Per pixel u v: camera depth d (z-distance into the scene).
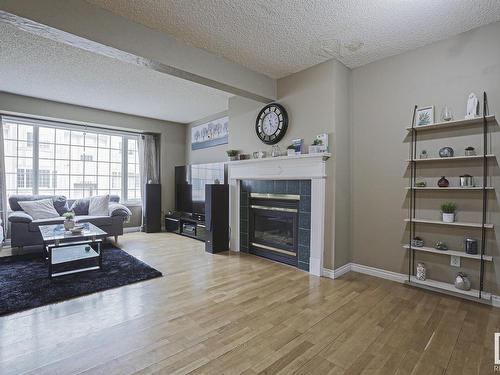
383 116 3.04
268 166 3.67
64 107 4.80
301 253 3.32
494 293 2.37
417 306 2.32
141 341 1.78
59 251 3.64
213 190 4.07
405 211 2.89
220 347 1.73
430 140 2.72
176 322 2.03
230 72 3.10
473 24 2.39
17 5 1.82
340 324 2.02
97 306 2.28
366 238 3.19
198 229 5.02
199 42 2.71
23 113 4.43
